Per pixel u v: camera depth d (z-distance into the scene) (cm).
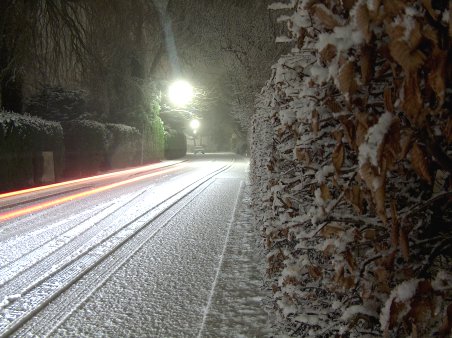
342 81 169
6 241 848
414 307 167
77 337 419
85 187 1889
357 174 209
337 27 172
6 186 1662
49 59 2164
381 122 163
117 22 2278
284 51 1509
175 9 2638
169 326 439
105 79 2403
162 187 1862
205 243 804
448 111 165
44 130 1973
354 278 212
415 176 206
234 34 1733
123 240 836
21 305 503
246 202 1355
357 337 226
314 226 278
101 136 2759
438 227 204
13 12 1914
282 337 346
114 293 542
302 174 323
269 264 431
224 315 461
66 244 813
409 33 144
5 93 2105
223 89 2570
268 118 536
